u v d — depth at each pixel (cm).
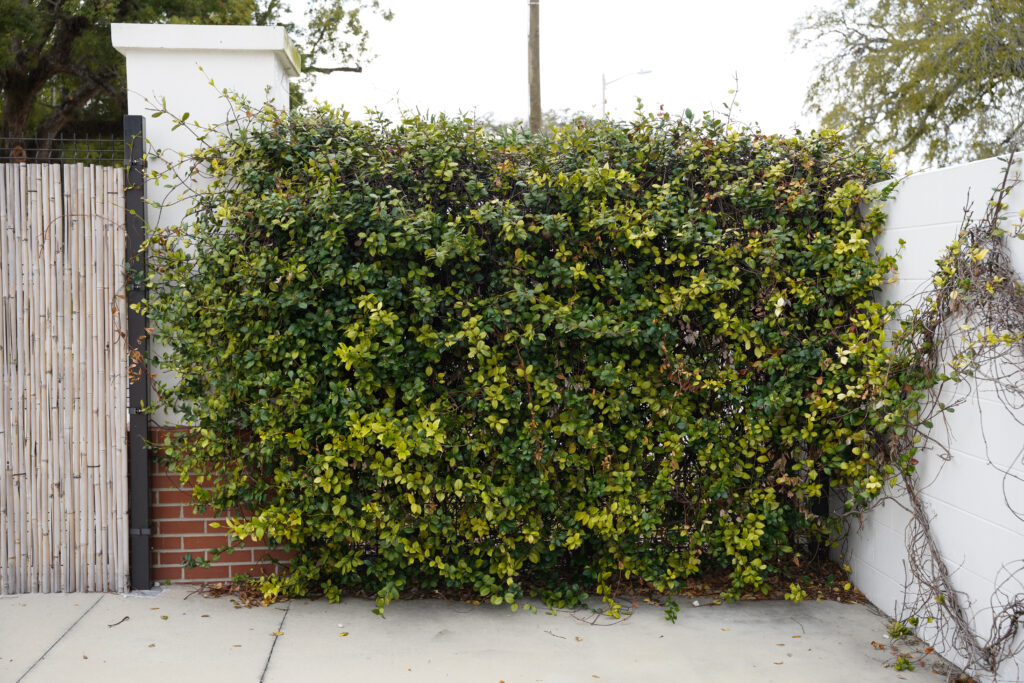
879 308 417
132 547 456
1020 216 341
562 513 442
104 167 446
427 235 408
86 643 391
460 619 431
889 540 436
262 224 418
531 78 1227
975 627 367
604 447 436
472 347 422
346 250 428
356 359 414
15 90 1387
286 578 445
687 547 466
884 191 426
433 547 449
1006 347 343
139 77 456
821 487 463
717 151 443
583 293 437
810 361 437
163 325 435
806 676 369
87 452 450
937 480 396
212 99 459
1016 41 1667
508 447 429
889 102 1903
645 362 448
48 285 444
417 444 411
